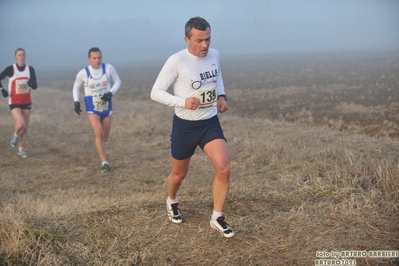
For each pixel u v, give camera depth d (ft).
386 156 21.30
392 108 41.29
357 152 22.45
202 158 25.39
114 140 32.58
